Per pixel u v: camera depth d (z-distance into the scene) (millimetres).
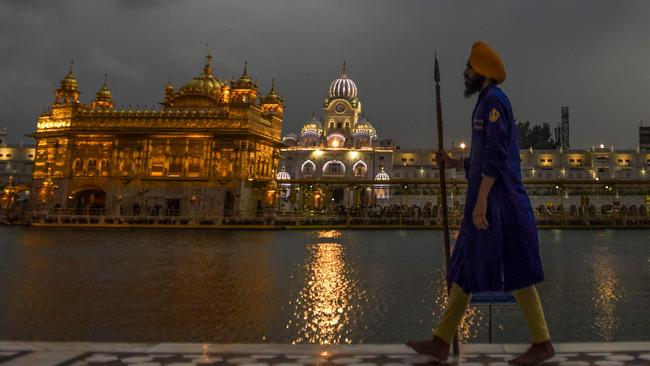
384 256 26234
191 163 62688
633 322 10906
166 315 11453
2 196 71688
